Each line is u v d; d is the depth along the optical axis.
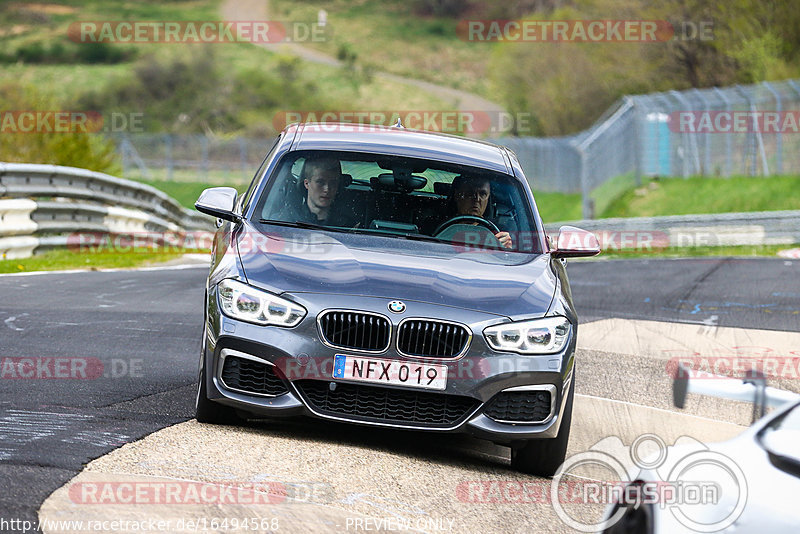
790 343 35.00
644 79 165.75
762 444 10.54
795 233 84.19
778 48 141.12
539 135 193.38
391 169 21.80
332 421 17.55
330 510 14.44
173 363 25.25
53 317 31.19
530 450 18.45
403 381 17.31
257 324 17.55
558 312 18.38
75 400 20.11
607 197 127.69
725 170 117.81
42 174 51.62
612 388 27.06
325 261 18.66
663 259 70.25
